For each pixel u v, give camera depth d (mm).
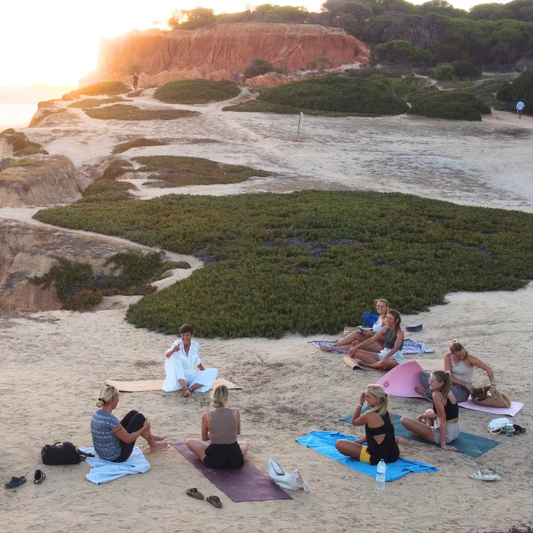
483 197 37188
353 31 118875
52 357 13469
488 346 14508
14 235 25750
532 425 10172
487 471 8414
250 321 16531
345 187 38250
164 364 12609
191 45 122312
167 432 9469
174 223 27812
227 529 6688
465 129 57750
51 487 7367
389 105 67312
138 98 75312
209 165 43094
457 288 20484
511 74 98438
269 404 11133
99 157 46219
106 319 17328
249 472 8070
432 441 9367
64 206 31266
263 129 56219
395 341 12656
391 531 6926
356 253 23844
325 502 7480
